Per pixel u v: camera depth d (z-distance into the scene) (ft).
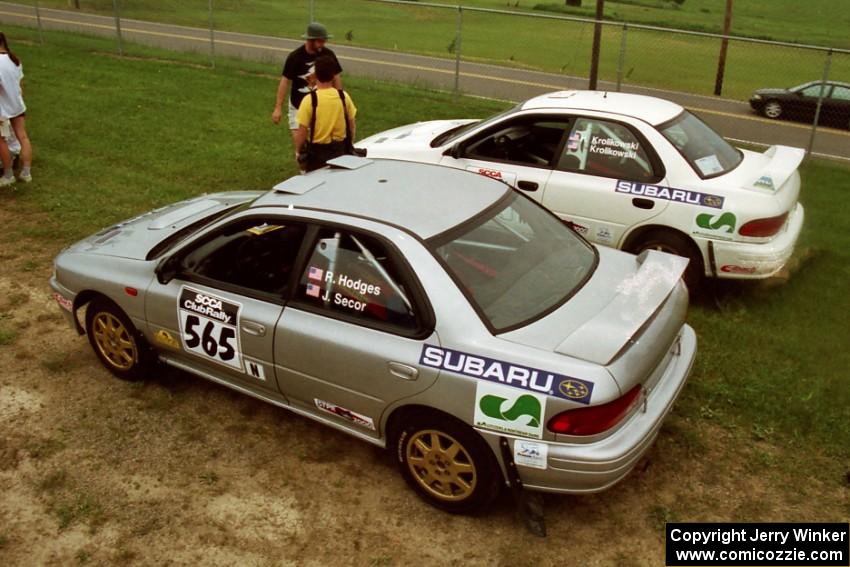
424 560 11.65
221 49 82.33
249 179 29.73
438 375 11.42
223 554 11.81
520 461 11.19
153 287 14.71
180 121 38.93
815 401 15.29
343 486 13.28
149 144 34.30
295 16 143.43
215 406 15.56
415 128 25.88
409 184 14.10
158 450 14.21
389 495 13.05
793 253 23.44
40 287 20.54
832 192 32.60
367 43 110.93
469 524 12.37
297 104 26.78
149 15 120.26
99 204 26.27
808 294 20.62
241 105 43.55
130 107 41.55
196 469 13.71
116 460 13.93
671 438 14.37
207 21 120.67
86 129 36.42
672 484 13.25
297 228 13.12
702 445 14.08
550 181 20.81
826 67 38.78
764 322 18.94
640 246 20.27
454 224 12.58
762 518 12.49
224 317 13.74
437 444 12.06
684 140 20.10
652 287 12.48
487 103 50.26
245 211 13.82
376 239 12.21
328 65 21.57
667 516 12.50
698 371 16.56
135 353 15.71
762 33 199.93
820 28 227.40
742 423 14.82
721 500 12.89
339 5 167.12
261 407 15.55
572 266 13.15
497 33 136.26
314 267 12.84
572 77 79.61
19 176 28.45
